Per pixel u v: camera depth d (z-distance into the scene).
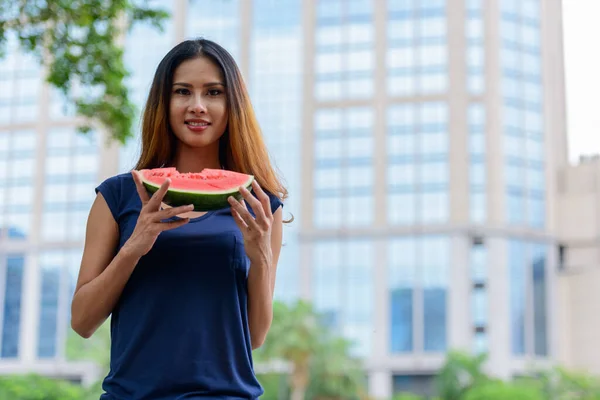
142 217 3.07
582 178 83.31
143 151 3.51
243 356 3.28
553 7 83.75
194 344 3.20
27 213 77.94
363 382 63.06
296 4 78.69
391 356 72.75
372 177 74.81
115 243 3.39
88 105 14.42
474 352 72.31
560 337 76.81
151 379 3.17
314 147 75.88
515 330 73.44
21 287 77.62
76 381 76.56
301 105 76.62
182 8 79.50
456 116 74.50
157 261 3.23
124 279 3.14
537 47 77.50
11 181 78.19
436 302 72.88
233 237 3.28
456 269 72.88
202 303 3.23
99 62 13.85
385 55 76.19
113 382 3.22
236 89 3.46
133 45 78.38
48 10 13.24
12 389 63.94
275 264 3.58
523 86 76.50
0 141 78.62
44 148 77.88
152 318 3.21
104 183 3.41
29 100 78.62
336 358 60.78
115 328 3.29
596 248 81.94
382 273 73.56
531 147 76.31
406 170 74.56
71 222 77.25
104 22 13.78
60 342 76.75
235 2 80.00
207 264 3.25
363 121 75.62
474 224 73.25
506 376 71.94
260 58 78.75
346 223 74.50
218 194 3.14
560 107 84.19
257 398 3.30
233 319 3.26
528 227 75.19
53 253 77.25
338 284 74.00
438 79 75.31
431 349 72.50
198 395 3.18
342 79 76.62
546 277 75.75
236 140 3.47
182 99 3.43
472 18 75.88
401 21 76.56
